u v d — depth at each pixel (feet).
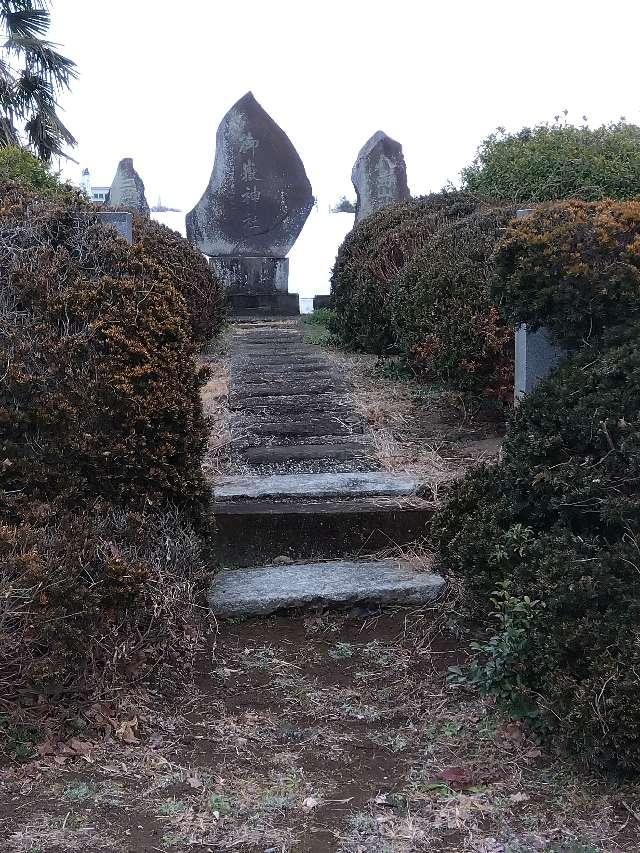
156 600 11.87
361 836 9.16
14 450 12.89
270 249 44.78
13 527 11.73
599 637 9.84
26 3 53.16
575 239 13.28
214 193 44.34
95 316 14.06
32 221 15.71
